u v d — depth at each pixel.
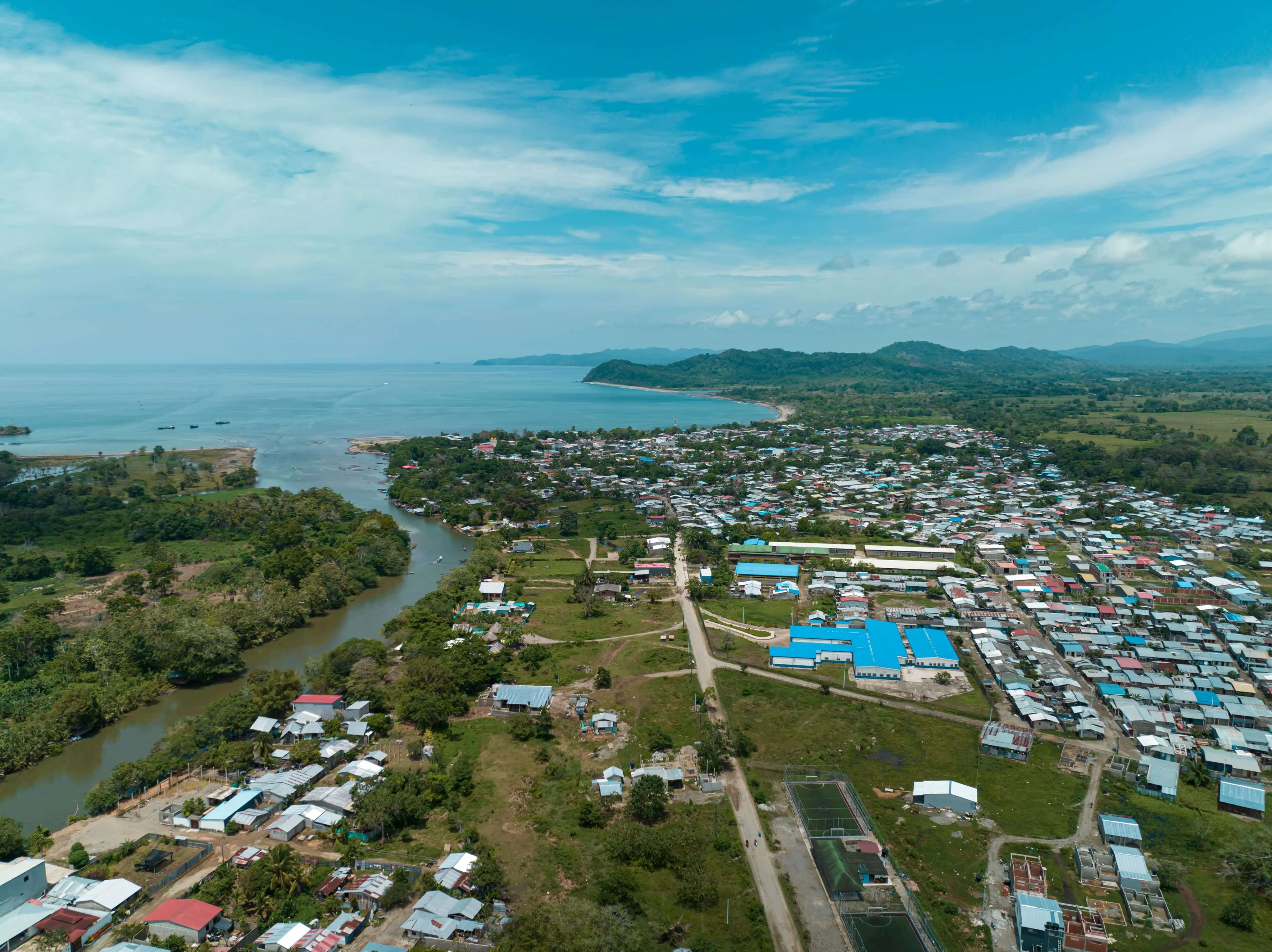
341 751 86.81
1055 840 71.62
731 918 61.44
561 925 57.09
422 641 116.56
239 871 65.75
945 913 61.72
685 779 82.62
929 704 101.50
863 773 84.12
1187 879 65.94
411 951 57.28
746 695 103.88
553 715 97.81
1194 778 81.81
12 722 93.38
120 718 99.81
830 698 103.19
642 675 110.38
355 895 62.69
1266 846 66.69
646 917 61.59
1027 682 106.50
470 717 98.38
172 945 56.41
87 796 77.00
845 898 63.44
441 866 66.38
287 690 98.44
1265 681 103.44
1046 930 57.53
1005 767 85.19
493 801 78.25
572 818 75.38
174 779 82.19
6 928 57.53
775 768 85.06
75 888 62.66
